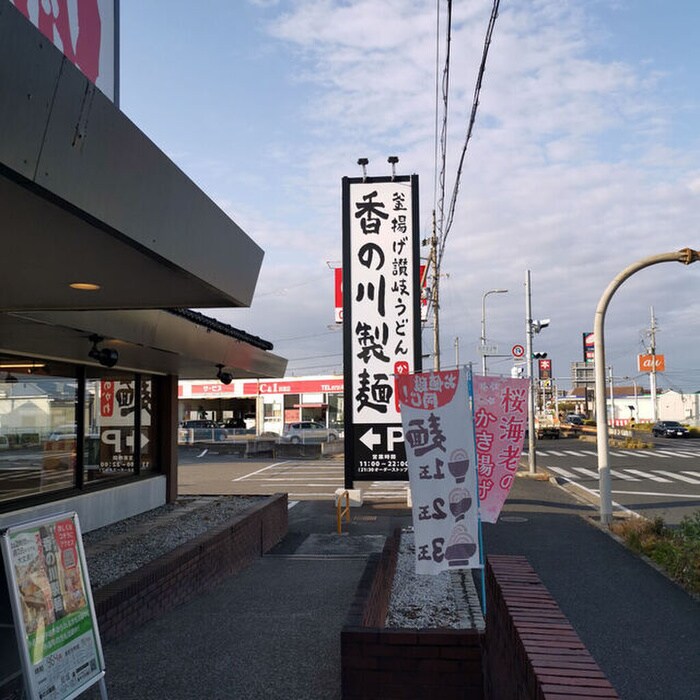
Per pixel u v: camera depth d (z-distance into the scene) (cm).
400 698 461
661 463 3081
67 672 410
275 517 1221
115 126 384
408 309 1298
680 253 1295
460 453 577
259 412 5709
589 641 680
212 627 673
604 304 1383
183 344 1002
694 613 775
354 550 1154
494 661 422
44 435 981
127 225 416
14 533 392
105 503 1098
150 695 506
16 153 310
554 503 1795
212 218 545
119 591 627
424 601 708
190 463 3538
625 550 1141
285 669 558
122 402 1229
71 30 688
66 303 648
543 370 5047
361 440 1298
